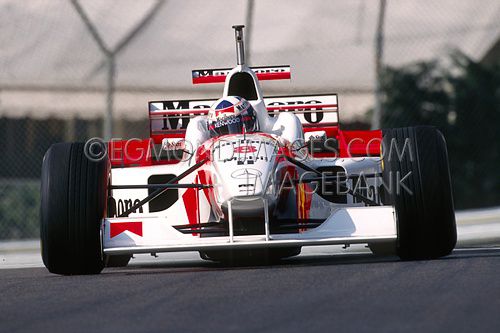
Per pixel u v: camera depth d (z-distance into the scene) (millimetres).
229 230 19625
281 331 12000
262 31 50844
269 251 22938
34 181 48312
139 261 28359
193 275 19234
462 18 53031
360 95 51156
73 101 49719
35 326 13125
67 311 14461
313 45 50750
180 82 49844
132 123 49406
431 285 15711
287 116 23922
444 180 20234
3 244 39094
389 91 52062
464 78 53094
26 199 46156
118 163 24406
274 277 17938
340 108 50969
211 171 20812
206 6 49875
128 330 12484
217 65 49844
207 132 23266
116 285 17844
